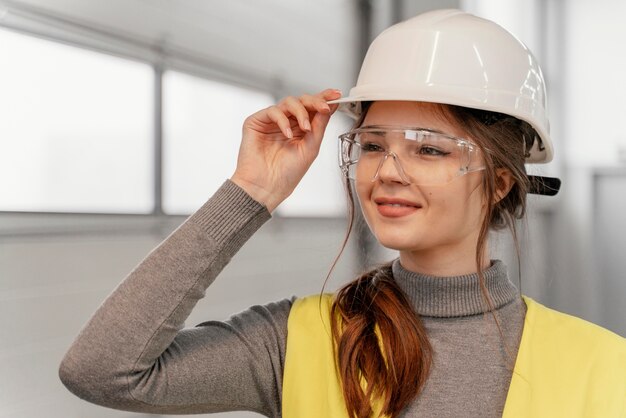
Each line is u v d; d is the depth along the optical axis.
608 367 0.82
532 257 3.31
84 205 1.54
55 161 1.47
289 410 0.86
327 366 0.86
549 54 3.88
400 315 0.85
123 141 1.65
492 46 0.84
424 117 0.82
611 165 3.73
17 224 1.38
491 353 0.85
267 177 0.86
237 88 2.09
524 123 0.89
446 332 0.86
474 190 0.83
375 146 0.84
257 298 2.22
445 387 0.83
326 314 0.91
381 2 2.91
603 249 3.67
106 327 0.78
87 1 1.53
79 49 1.52
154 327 0.78
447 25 0.85
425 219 0.81
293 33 2.38
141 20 1.70
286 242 2.35
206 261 0.81
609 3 3.78
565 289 3.58
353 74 2.77
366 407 0.82
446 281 0.86
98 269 1.58
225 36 2.02
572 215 3.74
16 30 1.37
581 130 3.81
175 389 0.81
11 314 1.37
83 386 0.78
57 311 1.47
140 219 1.71
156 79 1.75
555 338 0.85
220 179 2.01
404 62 0.84
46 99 1.44
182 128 1.86
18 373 1.38
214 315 2.04
